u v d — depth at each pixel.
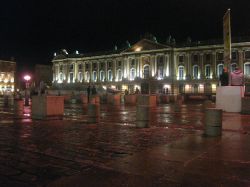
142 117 12.16
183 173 5.61
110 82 101.56
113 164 6.26
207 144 8.37
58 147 8.04
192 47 86.38
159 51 91.44
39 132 10.77
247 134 10.26
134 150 7.64
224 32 20.50
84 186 4.95
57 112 15.23
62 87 111.75
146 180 5.22
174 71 89.38
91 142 8.78
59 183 5.09
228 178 5.31
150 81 91.50
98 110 14.04
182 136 9.89
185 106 31.33
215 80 82.88
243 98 18.39
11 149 7.77
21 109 19.22
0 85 104.50
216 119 9.85
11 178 5.38
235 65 79.06
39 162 6.46
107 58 103.50
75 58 111.00
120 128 11.95
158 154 7.15
